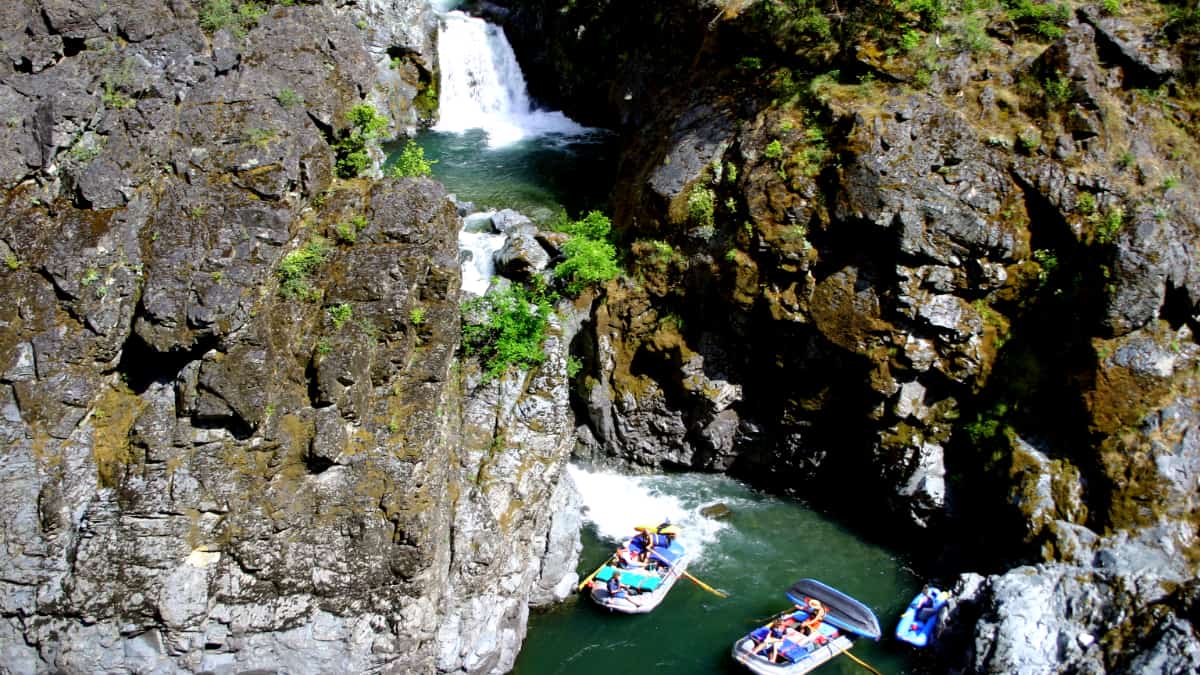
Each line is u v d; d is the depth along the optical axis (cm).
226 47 2128
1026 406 2502
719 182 2850
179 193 1988
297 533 1992
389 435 2059
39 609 1886
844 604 2402
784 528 2788
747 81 3027
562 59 4034
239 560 1945
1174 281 2355
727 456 2948
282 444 1973
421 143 3800
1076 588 2203
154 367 1977
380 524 2020
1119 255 2370
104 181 1973
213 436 1941
